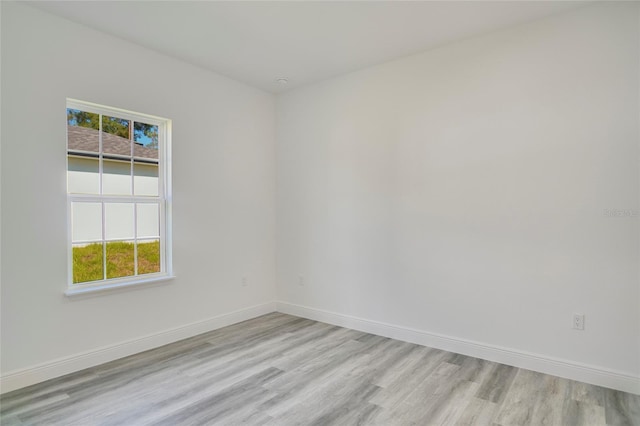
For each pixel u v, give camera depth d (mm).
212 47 3275
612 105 2545
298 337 3623
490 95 3018
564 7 2627
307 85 4242
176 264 3516
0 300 2473
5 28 2486
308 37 3092
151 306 3316
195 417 2201
